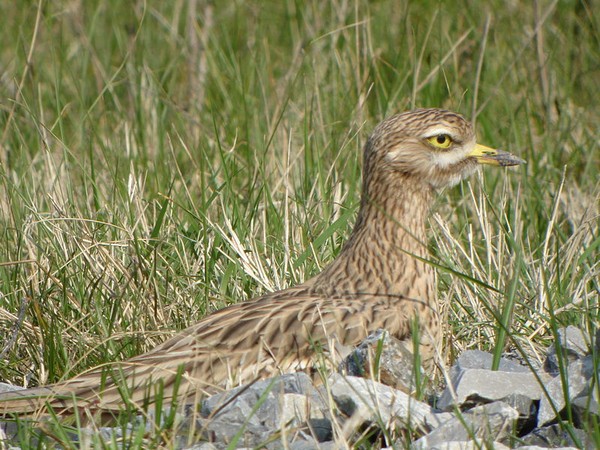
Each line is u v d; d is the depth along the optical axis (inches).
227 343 357.7
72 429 325.4
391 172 407.5
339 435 300.8
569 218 525.0
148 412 332.2
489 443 292.7
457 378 339.6
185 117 644.7
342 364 355.9
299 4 743.7
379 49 680.4
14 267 461.7
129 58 693.9
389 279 391.9
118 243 451.2
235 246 451.8
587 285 448.1
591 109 672.4
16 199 512.4
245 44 769.6
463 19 745.0
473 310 429.4
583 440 315.9
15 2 832.9
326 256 474.0
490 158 420.8
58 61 749.9
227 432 319.6
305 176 522.9
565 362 347.9
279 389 331.3
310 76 665.6
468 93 648.4
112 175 534.9
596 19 739.4
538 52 650.8
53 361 389.7
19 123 640.4
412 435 319.6
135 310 422.9
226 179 500.7
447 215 545.3
